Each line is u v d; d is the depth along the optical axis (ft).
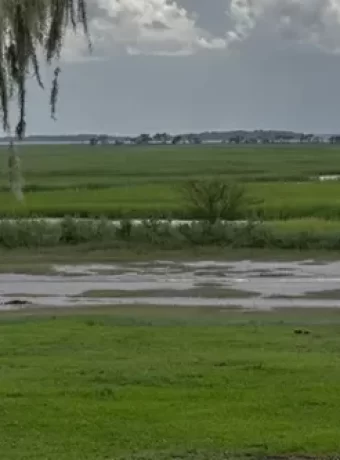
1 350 50.24
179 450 31.30
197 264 117.60
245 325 63.10
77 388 39.83
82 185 282.77
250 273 109.09
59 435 32.96
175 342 53.42
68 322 63.93
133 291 94.17
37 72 45.14
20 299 88.33
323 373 42.93
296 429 33.65
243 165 469.16
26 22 43.57
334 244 130.11
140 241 134.21
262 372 43.16
